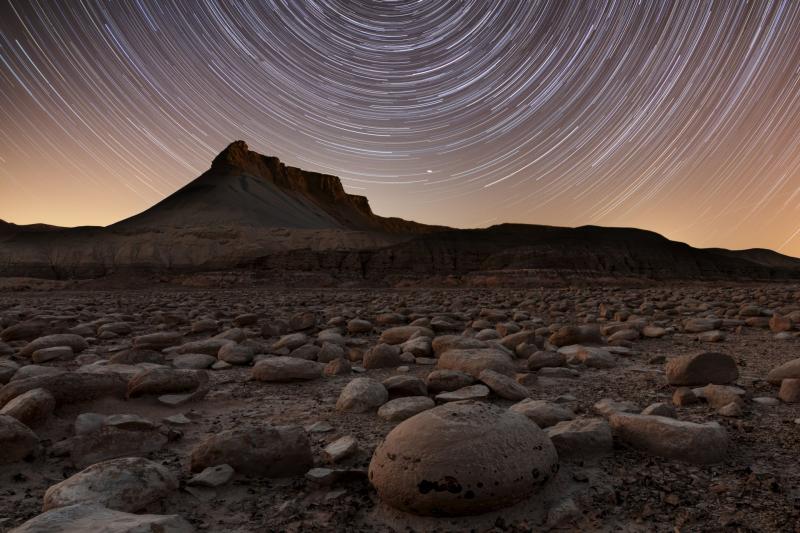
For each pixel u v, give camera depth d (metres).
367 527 2.39
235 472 2.93
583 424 3.29
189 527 2.09
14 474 2.93
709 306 14.61
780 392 4.52
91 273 66.50
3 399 3.87
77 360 6.88
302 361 5.68
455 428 2.57
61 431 3.64
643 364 6.39
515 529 2.30
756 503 2.48
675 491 2.63
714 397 4.38
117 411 4.14
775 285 47.44
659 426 3.18
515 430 2.66
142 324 11.57
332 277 53.84
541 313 14.29
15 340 8.73
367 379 4.65
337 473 2.86
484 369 5.18
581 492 2.63
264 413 4.35
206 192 116.81
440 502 2.36
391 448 2.63
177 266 69.00
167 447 3.47
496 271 51.81
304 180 180.12
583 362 6.31
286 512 2.52
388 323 11.05
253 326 10.70
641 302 17.00
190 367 6.28
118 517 2.02
